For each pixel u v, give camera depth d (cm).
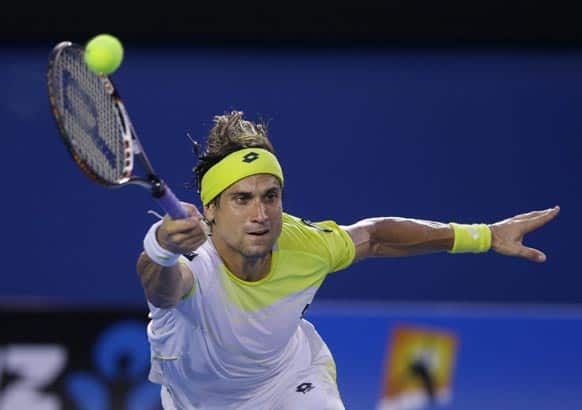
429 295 3922
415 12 4319
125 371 2777
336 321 2775
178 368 1767
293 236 1783
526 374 2808
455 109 4219
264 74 4244
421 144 4169
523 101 4238
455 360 2802
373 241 1914
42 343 2780
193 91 4188
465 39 4353
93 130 1462
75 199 4053
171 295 1530
